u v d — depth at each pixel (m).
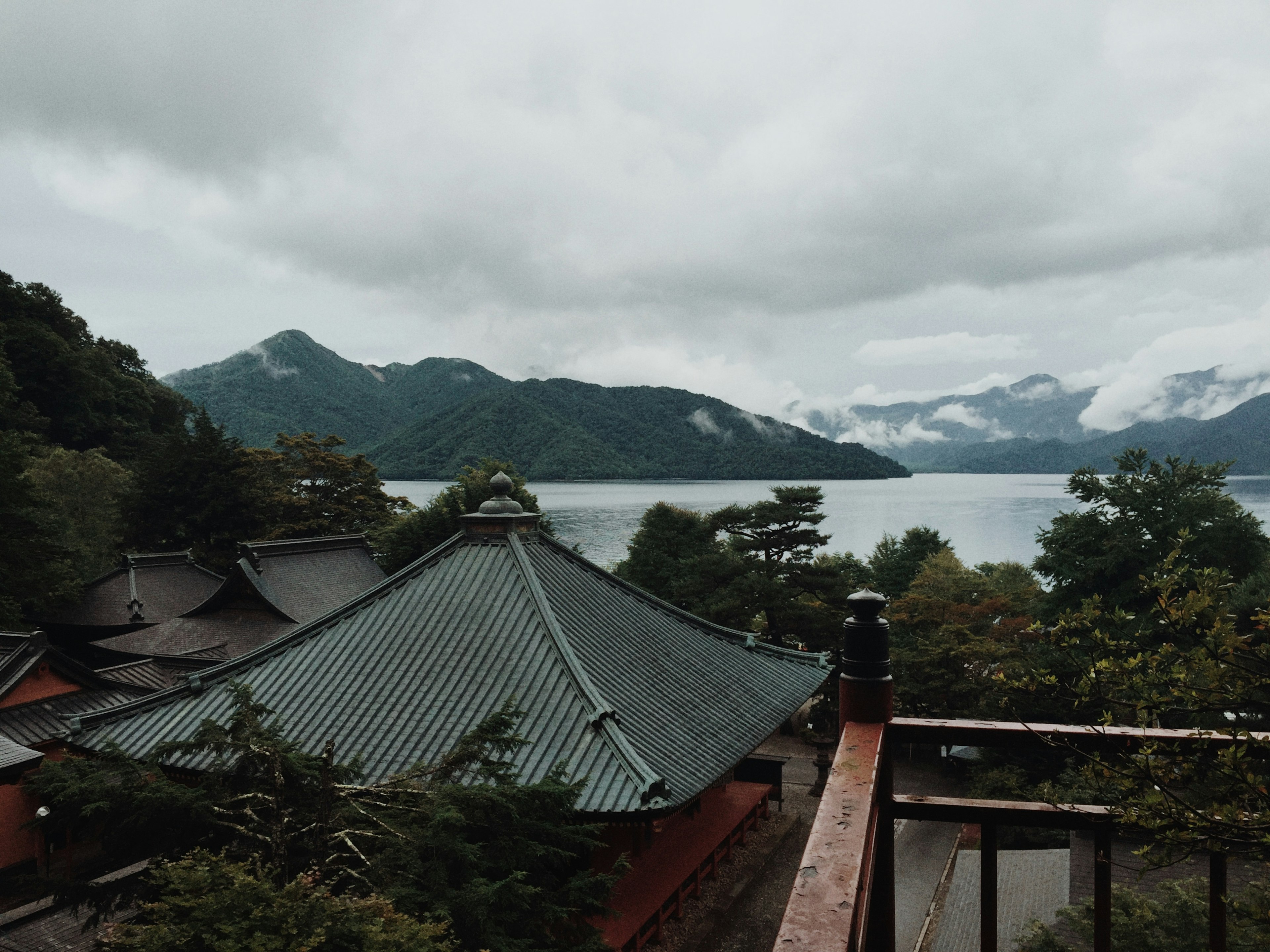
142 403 87.69
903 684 36.53
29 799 22.31
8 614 32.00
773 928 18.92
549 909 10.01
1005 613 44.81
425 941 7.77
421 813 10.27
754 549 47.62
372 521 61.56
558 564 19.98
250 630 33.53
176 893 7.86
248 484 54.28
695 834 20.94
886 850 2.97
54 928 17.11
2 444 31.80
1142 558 35.97
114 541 49.75
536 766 13.94
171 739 15.95
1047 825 3.01
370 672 16.78
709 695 18.19
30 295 83.62
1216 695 3.72
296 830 10.21
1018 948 14.56
